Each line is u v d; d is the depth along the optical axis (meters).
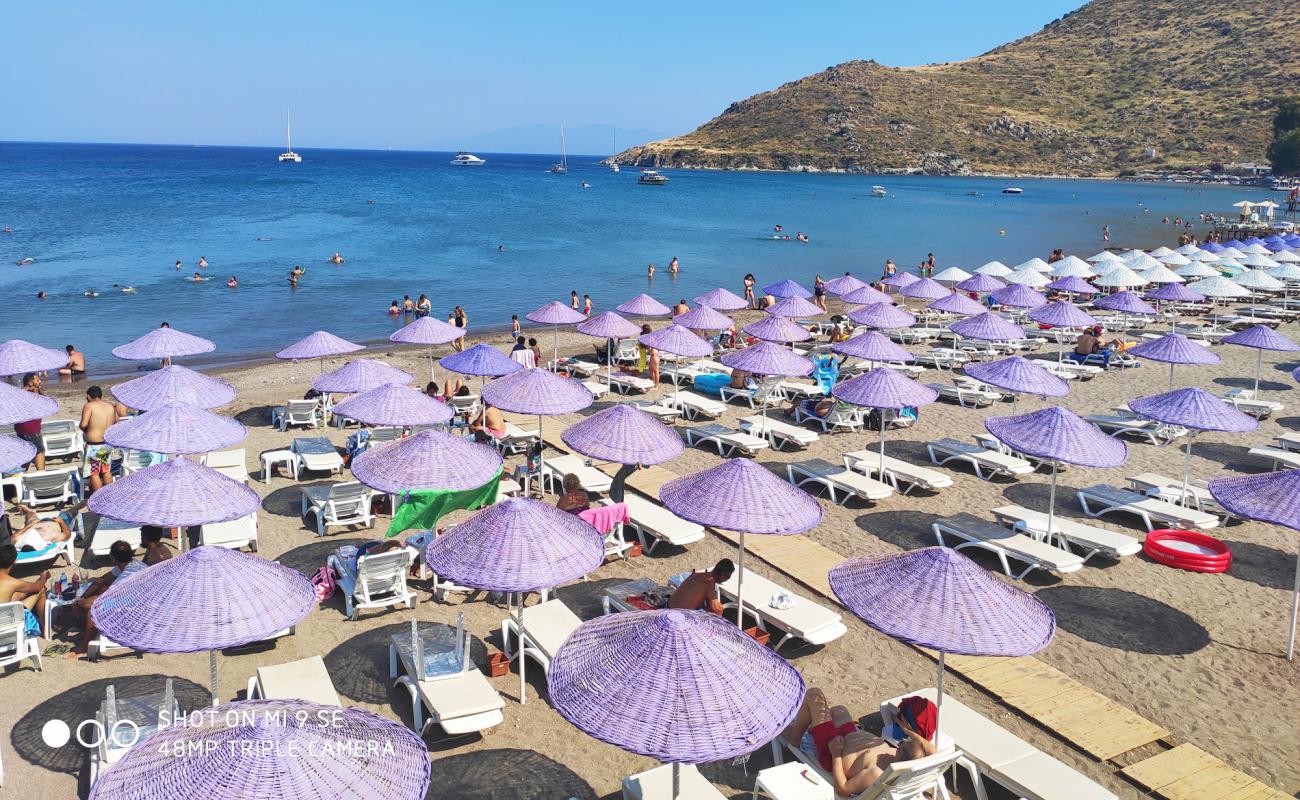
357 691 8.05
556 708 5.24
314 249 47.56
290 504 12.59
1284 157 128.12
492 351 14.61
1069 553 10.42
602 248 52.47
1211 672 8.63
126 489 8.41
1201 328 26.28
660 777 6.31
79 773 6.89
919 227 70.56
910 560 6.70
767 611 8.87
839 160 185.38
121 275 36.75
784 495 8.38
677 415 17.52
